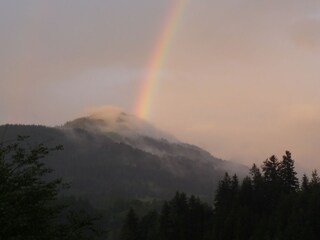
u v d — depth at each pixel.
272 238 75.19
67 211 14.44
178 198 99.44
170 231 92.31
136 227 94.69
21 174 13.20
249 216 87.25
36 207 12.84
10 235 11.94
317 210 77.38
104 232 15.00
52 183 13.69
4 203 12.10
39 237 12.47
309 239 71.75
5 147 13.52
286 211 81.88
